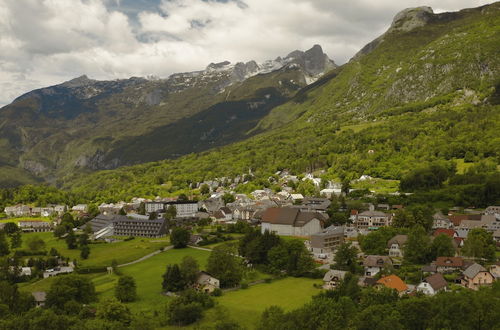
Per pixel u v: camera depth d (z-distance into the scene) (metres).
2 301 161.12
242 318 145.62
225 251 198.75
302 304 154.75
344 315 129.25
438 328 121.12
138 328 140.00
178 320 146.50
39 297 168.00
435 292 154.50
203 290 176.25
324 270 192.50
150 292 180.38
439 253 194.50
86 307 160.50
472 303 129.50
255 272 199.38
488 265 188.00
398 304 132.12
